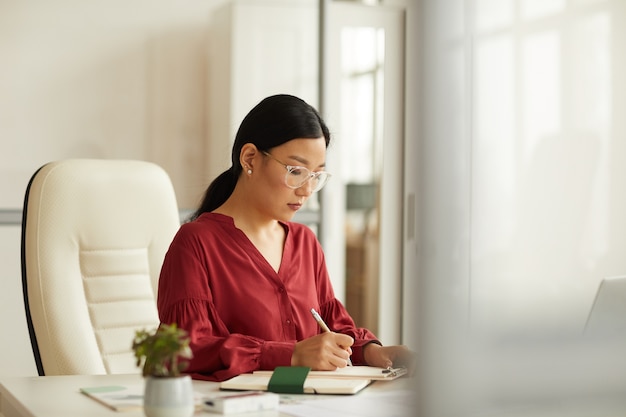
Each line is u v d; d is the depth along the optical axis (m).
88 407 1.14
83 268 1.99
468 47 0.40
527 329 0.41
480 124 0.45
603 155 0.71
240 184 1.72
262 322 1.64
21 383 1.37
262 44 3.89
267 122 1.64
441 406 0.39
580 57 0.56
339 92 4.23
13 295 3.33
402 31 4.40
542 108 0.50
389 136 4.44
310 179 1.65
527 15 0.49
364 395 1.25
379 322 4.50
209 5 3.72
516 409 0.39
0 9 3.32
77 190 2.00
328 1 4.08
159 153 3.61
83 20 3.46
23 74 3.36
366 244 4.97
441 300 0.39
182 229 1.66
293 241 1.79
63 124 3.43
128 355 2.00
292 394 1.26
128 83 3.54
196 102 3.69
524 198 0.46
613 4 0.73
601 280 0.71
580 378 0.40
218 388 1.33
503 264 0.43
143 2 3.56
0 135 3.33
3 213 3.32
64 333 1.86
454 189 0.38
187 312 1.56
